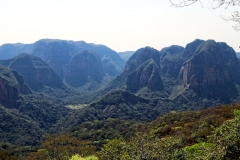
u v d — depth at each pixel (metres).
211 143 21.92
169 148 17.00
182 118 50.78
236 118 17.83
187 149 22.30
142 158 15.00
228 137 13.81
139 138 17.27
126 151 18.44
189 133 34.53
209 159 14.04
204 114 46.94
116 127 77.81
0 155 48.72
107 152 20.73
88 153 36.03
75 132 78.38
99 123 84.69
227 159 13.38
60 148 39.28
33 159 40.53
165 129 41.00
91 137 68.69
